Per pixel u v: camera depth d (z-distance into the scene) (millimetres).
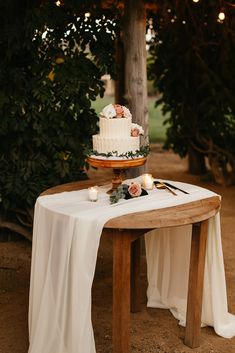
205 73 7273
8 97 4559
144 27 4578
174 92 7836
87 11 4570
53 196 3297
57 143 4789
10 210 5141
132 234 2883
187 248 3629
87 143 4891
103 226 2783
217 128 7570
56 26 4562
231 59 7230
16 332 3488
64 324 2877
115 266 2900
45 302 2914
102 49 4672
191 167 8266
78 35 4613
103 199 3229
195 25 7098
